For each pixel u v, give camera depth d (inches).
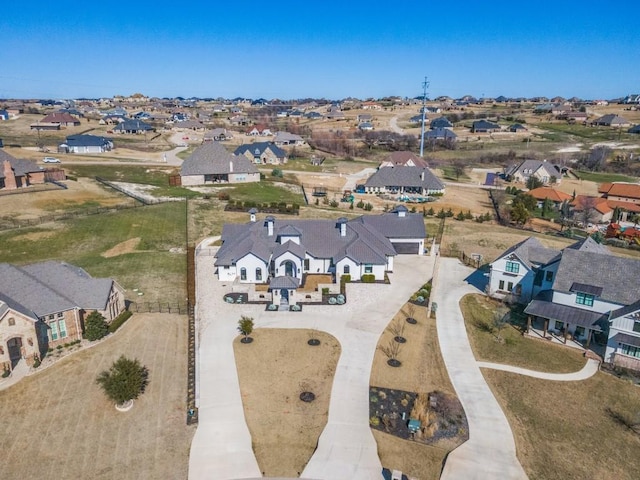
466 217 3826.3
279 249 2316.7
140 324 1879.9
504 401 1525.6
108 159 5206.7
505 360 1765.5
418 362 1727.4
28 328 1542.8
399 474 1168.8
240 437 1305.4
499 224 3742.6
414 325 1993.1
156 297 2127.2
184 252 2719.0
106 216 3161.9
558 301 1951.3
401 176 4598.9
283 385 1546.5
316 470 1205.1
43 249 2613.2
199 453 1243.2
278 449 1269.7
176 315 1977.1
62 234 2810.0
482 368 1706.4
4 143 5851.4
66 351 1669.5
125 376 1384.1
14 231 2790.4
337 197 4347.9
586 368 1727.4
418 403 1466.5
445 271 2630.4
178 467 1195.9
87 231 2891.2
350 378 1600.6
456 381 1622.8
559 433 1389.0
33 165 3853.3
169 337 1804.9
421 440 1332.4
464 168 6058.1
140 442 1270.9
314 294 2196.1
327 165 5935.0
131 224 3063.5
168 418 1368.1
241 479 1167.6
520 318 2101.4
